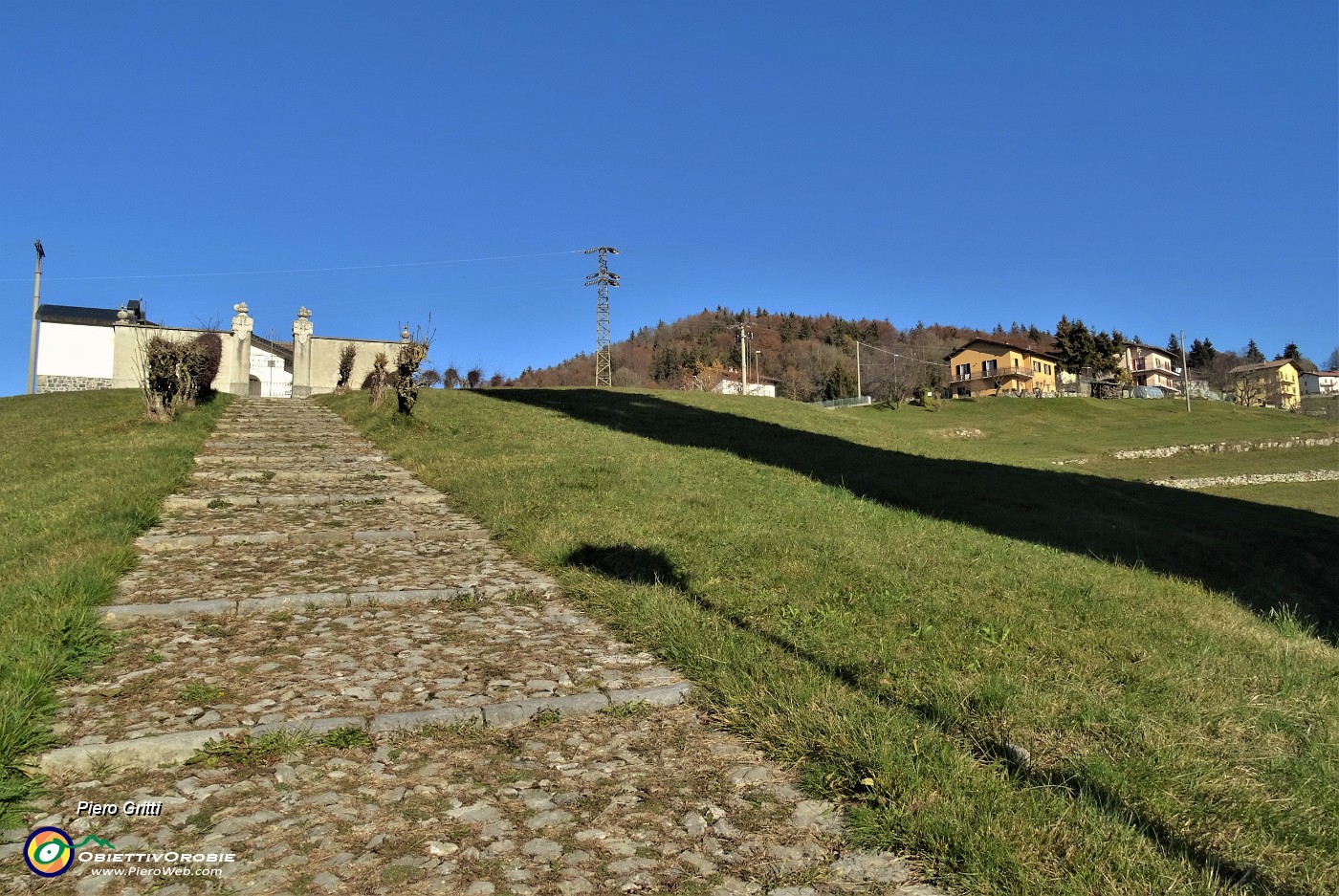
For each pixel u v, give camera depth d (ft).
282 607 16.70
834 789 9.83
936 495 40.27
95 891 7.64
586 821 9.15
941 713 11.82
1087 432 160.86
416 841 8.66
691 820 9.24
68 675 12.42
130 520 22.91
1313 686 14.75
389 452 42.01
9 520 23.22
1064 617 17.61
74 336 134.82
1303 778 10.55
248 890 7.73
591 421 60.23
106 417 55.98
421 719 11.43
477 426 49.96
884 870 8.35
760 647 14.30
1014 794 9.57
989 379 263.08
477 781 10.00
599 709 12.17
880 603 17.34
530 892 7.84
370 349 106.52
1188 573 34.40
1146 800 9.67
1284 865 8.61
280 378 125.49
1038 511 41.57
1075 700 12.57
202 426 49.80
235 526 23.99
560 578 19.58
